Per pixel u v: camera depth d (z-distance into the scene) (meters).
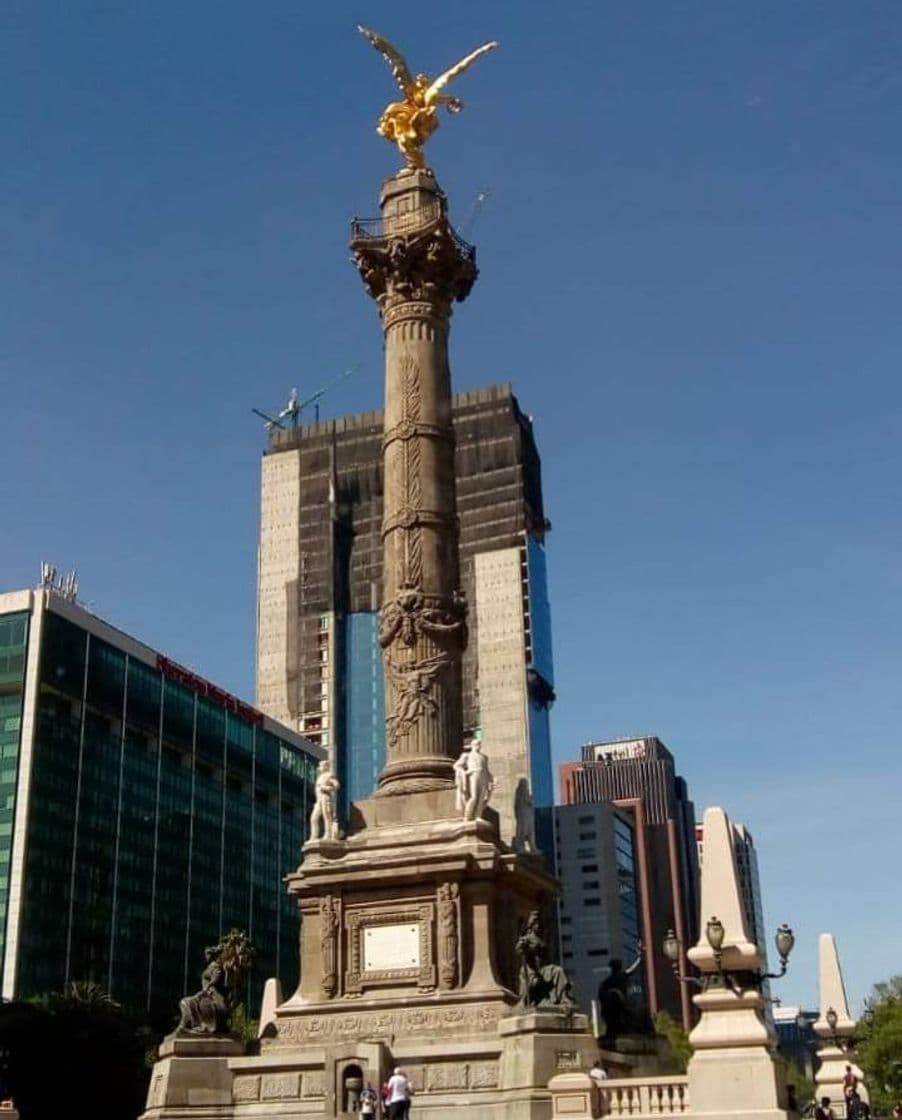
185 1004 46.91
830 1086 55.34
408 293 56.38
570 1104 36.09
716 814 37.19
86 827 145.88
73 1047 96.31
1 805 138.12
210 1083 44.72
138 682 160.00
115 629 158.00
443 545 52.91
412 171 58.88
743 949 35.31
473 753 48.12
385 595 52.88
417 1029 44.00
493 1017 43.41
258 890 177.75
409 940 46.03
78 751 147.12
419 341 55.66
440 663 51.25
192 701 170.50
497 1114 39.66
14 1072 94.56
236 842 174.50
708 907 36.22
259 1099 44.09
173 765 164.62
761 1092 33.53
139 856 154.12
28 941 134.00
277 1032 46.31
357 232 57.50
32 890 135.88
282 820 187.62
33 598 145.75
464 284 58.06
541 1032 40.44
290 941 183.75
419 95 60.41
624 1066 44.03
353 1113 41.56
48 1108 95.25
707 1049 34.47
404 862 46.41
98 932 144.75
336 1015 45.56
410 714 50.59
